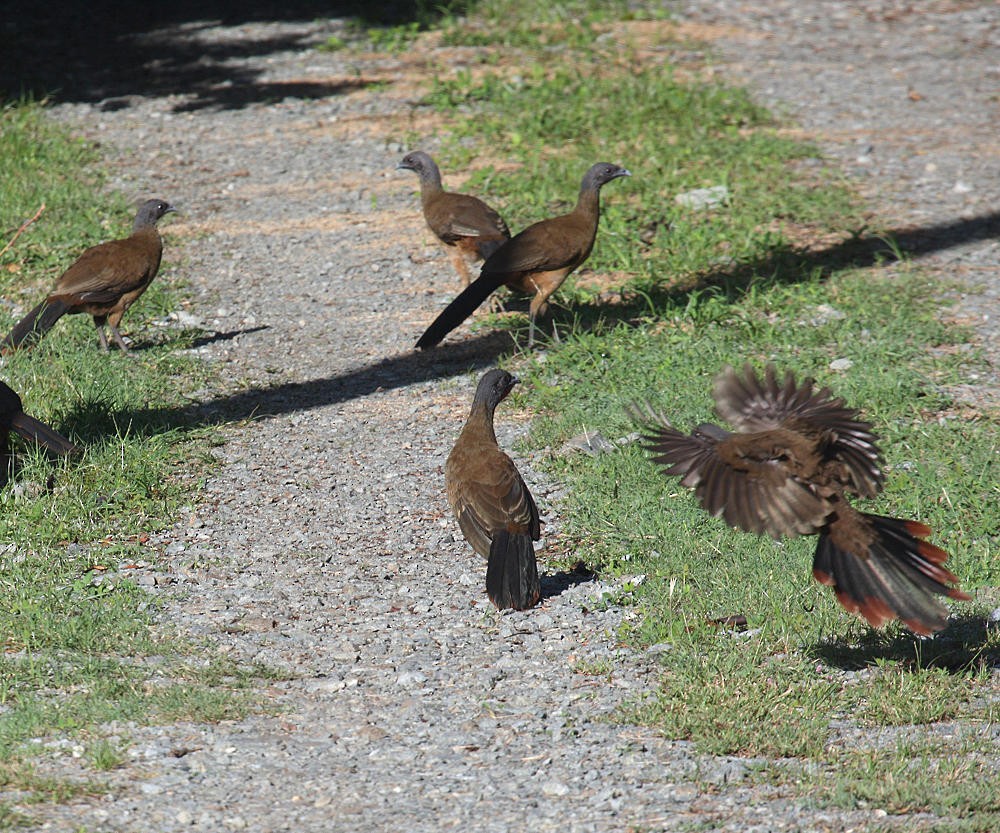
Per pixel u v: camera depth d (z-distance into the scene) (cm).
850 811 743
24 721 844
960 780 768
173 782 782
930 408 1352
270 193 2130
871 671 914
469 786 780
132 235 1532
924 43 2936
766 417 742
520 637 977
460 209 1645
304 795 771
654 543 1113
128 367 1503
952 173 2112
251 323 1664
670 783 777
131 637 973
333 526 1172
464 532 995
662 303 1639
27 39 3034
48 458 1264
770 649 939
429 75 2736
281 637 981
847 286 1661
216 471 1277
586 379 1444
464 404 1428
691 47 2888
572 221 1509
